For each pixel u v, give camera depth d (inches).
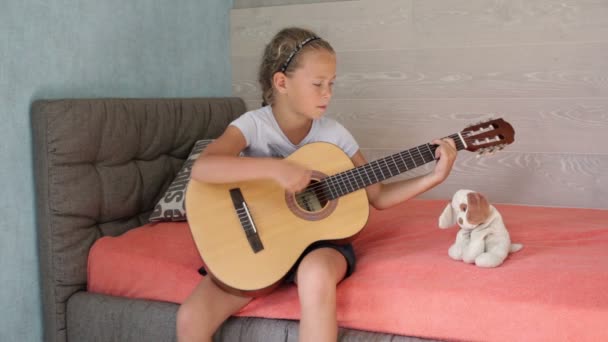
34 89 70.9
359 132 102.9
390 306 56.4
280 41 66.0
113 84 82.9
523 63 91.4
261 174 58.3
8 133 67.9
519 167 93.6
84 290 72.1
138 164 81.4
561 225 73.5
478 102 94.7
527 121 92.4
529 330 51.8
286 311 58.8
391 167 62.3
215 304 58.2
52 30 73.0
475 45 93.7
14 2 68.2
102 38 80.7
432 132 98.2
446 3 94.5
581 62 88.5
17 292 69.4
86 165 72.3
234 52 110.5
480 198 60.2
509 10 91.1
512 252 62.6
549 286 53.0
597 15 86.8
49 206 69.2
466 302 53.9
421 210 84.0
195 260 67.6
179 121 88.6
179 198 79.9
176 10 95.3
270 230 59.6
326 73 63.5
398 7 97.6
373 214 82.5
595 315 49.9
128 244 71.4
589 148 89.7
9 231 68.2
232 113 102.7
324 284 54.1
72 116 69.9
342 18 101.5
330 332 53.9
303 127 68.2
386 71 99.7
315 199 64.1
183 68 97.7
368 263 61.2
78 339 69.6
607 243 65.2
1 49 66.9
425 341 55.4
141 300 66.9
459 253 60.2
